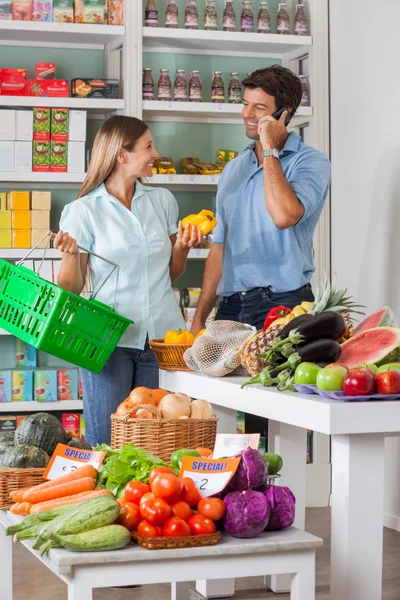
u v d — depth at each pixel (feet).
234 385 9.22
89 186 12.96
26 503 7.58
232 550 6.56
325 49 17.93
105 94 17.15
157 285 13.00
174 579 6.50
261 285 12.37
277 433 10.77
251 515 6.72
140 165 12.84
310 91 18.08
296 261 12.26
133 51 17.11
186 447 9.13
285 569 6.75
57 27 16.88
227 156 18.56
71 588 6.34
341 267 17.56
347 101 17.28
